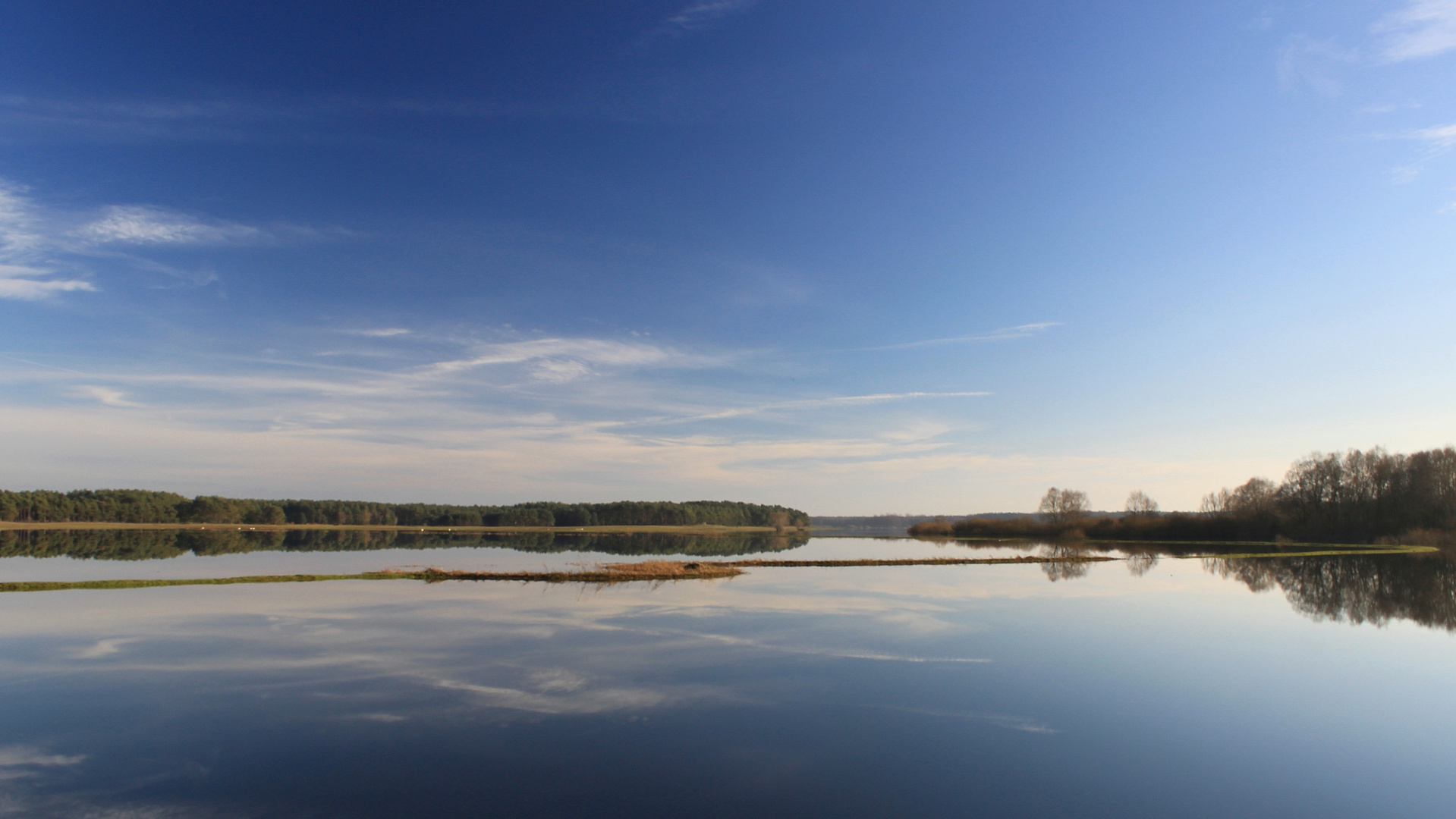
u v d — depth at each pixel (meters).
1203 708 17.50
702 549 85.62
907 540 115.62
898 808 11.71
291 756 13.71
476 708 16.69
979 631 27.06
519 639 24.55
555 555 70.06
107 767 13.16
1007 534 125.81
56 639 23.88
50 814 11.32
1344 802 12.31
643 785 12.50
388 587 38.72
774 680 19.38
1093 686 19.33
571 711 16.58
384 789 12.28
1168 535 109.94
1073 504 124.50
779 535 148.75
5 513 126.88
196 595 34.72
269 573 45.19
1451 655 23.73
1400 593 41.50
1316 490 105.50
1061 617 30.70
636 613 30.19
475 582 41.84
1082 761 13.98
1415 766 13.94
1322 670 21.45
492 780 12.64
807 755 14.00
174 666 20.45
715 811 11.49
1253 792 12.66
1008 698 18.09
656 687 18.61
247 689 18.17
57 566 50.22
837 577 48.16
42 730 15.14
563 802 11.81
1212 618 31.19
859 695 18.11
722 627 27.09
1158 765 13.81
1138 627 28.47
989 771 13.34
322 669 20.20
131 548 72.06
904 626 27.77
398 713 16.33
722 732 15.23
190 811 11.43
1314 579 50.16
